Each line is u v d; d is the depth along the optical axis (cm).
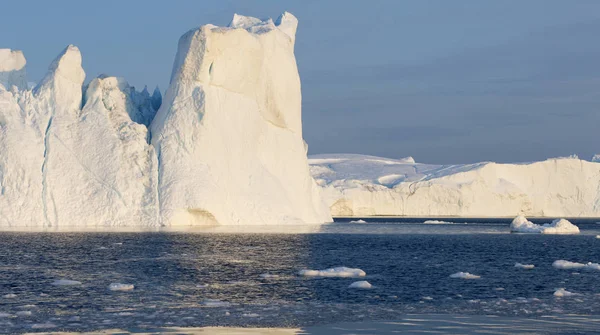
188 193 13438
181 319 4675
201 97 14088
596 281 6719
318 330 4378
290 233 12850
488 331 4359
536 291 6034
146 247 9375
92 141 13725
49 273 6831
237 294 5697
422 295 5741
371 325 4531
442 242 12162
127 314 4819
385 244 11306
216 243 10156
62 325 4469
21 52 15225
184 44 14462
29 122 13662
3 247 9200
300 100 16800
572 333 4312
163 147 13838
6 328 4378
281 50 16250
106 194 13275
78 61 14350
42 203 13088
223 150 14312
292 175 16288
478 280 6731
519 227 16050
